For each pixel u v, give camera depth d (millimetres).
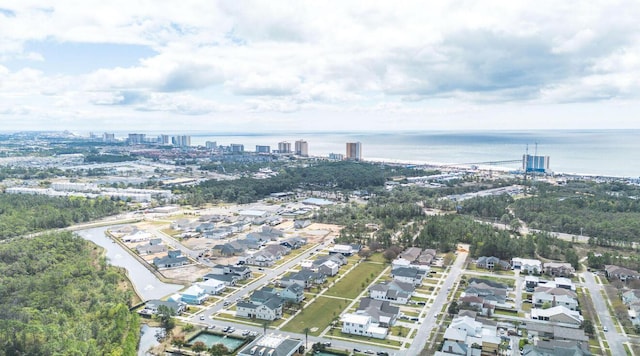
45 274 186250
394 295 175625
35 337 127688
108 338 138000
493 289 178250
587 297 178750
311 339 144375
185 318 160375
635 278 192125
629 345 139625
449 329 142125
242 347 139125
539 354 127062
